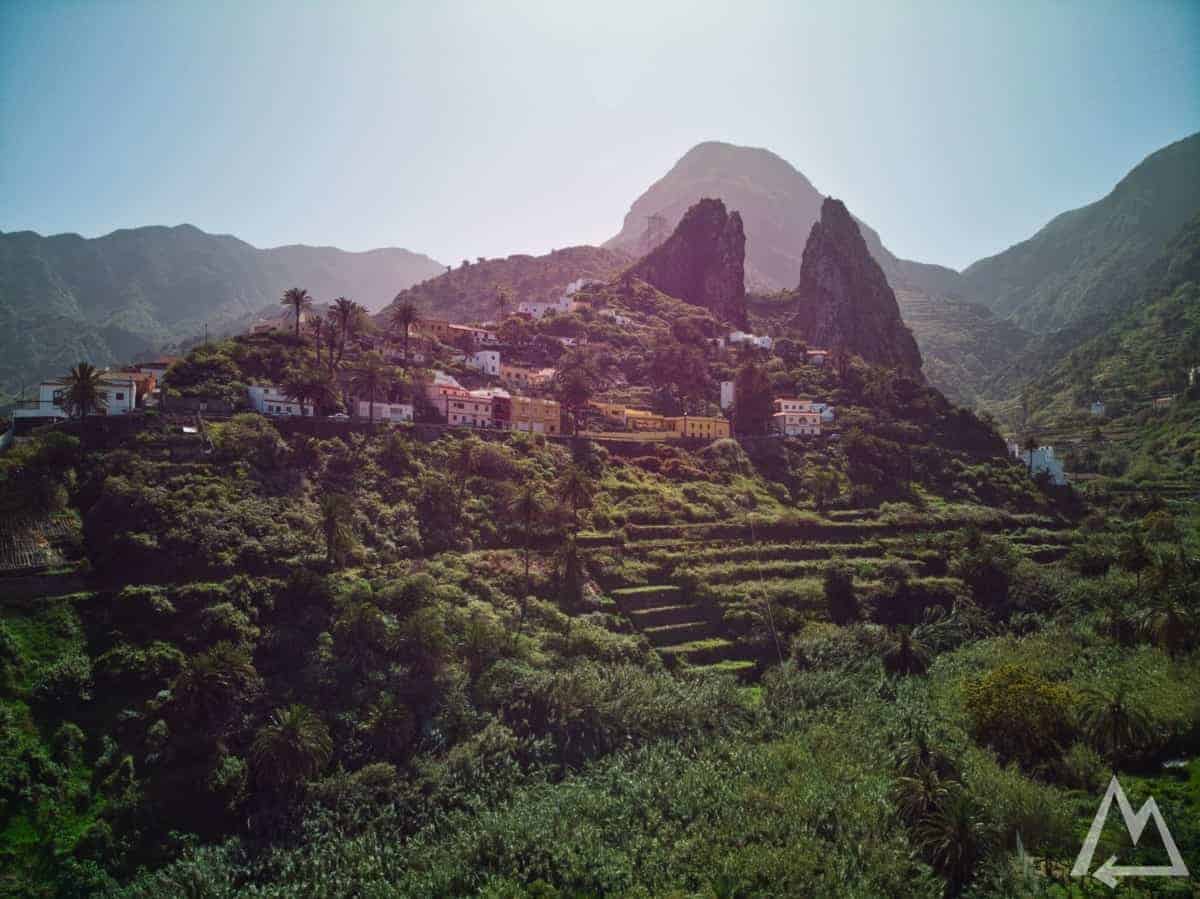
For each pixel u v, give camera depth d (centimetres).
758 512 14375
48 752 6569
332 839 6362
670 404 19800
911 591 12331
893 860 5934
